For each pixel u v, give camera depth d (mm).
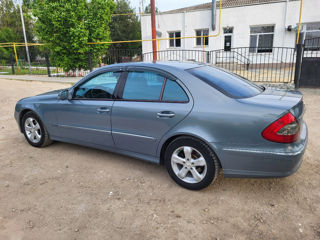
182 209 2760
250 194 3012
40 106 4332
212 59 18656
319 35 15805
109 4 14891
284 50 16641
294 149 2541
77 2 14086
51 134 4367
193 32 18984
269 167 2607
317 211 2676
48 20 14234
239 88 3102
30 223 2568
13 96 9750
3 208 2818
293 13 15945
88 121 3803
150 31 20062
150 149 3297
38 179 3451
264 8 16578
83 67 15852
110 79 3633
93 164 3887
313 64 9281
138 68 3412
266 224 2502
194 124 2861
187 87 2979
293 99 2844
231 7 17422
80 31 13953
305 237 2318
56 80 14180
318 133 5016
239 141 2664
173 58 19672
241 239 2316
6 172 3656
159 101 3152
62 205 2861
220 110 2750
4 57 26094
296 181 3268
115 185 3275
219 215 2652
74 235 2396
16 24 34188
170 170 3199
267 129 2545
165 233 2406
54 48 14875
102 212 2729
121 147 3594
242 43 17656
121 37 34219
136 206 2826
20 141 4949
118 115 3449
